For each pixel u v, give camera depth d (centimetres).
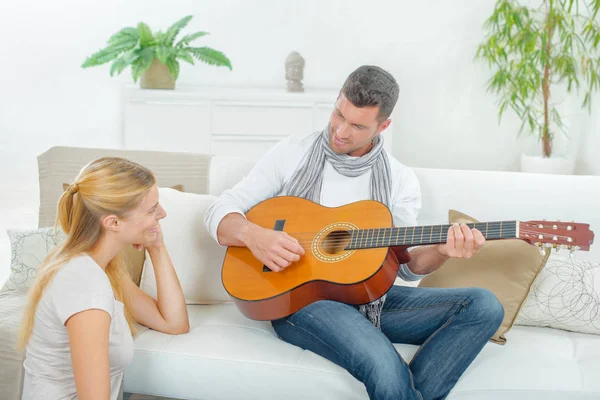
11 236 236
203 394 200
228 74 577
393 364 181
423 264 204
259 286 199
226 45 573
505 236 178
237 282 202
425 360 192
